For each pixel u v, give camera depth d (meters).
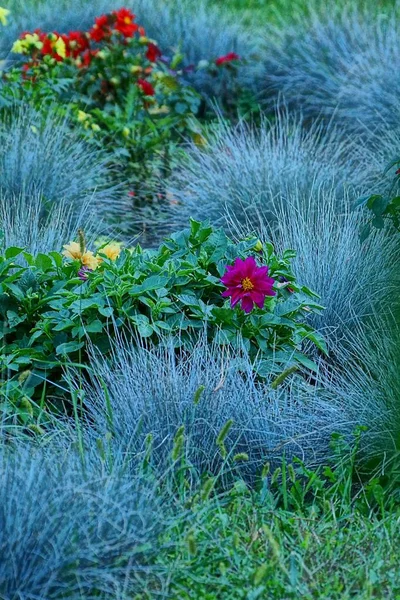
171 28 12.89
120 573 3.69
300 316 5.77
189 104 9.97
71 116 9.23
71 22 13.09
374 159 8.20
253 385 4.99
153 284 5.33
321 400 5.17
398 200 6.01
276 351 5.46
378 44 11.32
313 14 12.30
